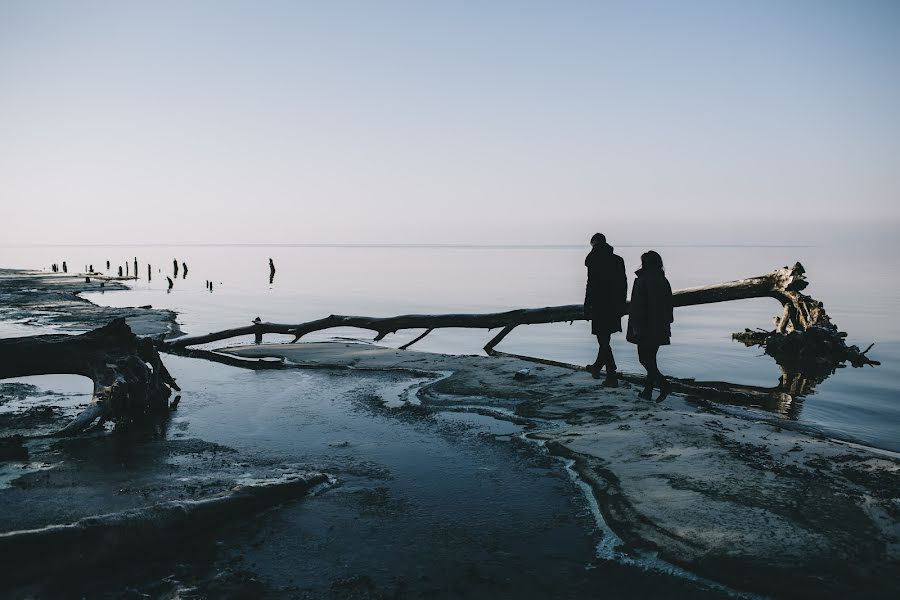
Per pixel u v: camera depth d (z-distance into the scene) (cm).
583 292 3353
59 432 605
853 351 1262
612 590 310
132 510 359
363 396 812
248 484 430
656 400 761
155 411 715
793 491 417
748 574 317
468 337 1702
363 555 350
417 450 562
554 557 347
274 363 1091
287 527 388
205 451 555
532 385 828
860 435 655
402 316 1460
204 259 13262
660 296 756
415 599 301
